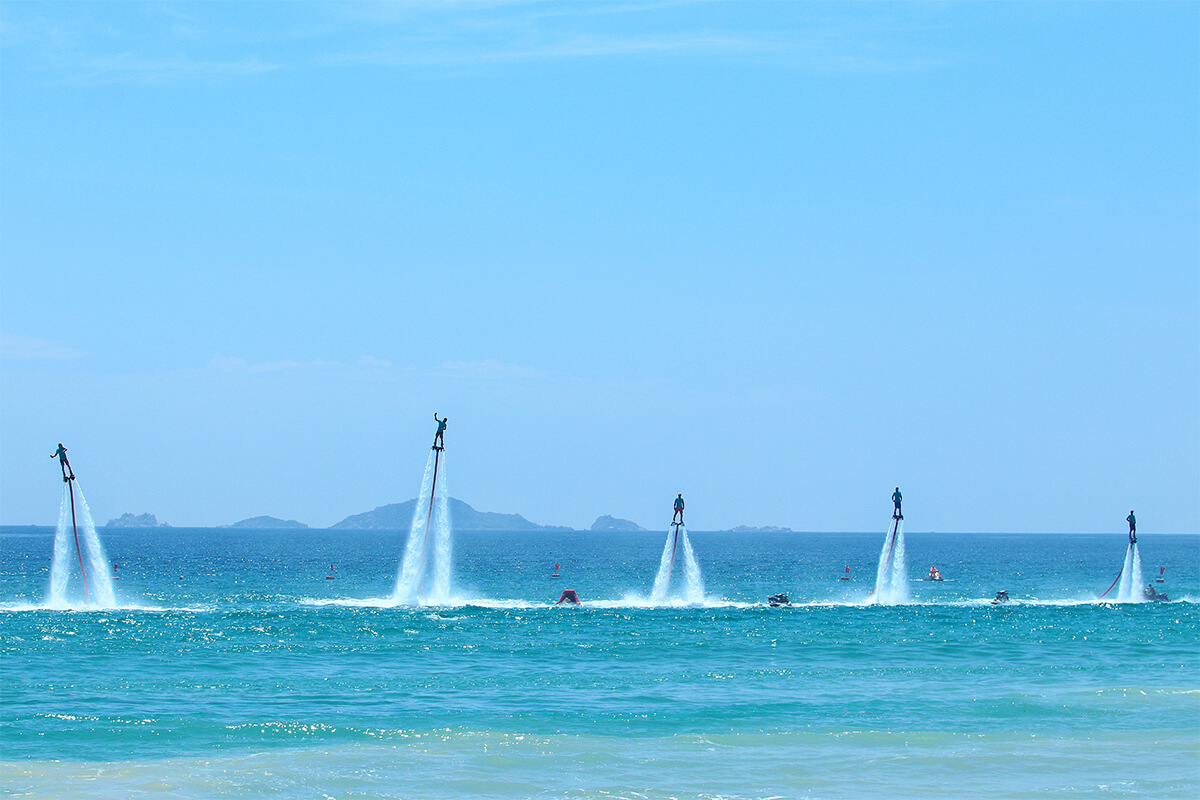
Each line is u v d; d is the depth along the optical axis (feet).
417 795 127.95
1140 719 175.52
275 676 222.48
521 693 201.26
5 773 136.36
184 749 151.53
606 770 140.15
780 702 191.42
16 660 245.45
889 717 177.06
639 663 246.47
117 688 205.36
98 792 127.44
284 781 133.49
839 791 130.62
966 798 127.95
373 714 178.40
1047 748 153.17
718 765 143.02
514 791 130.00
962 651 271.49
